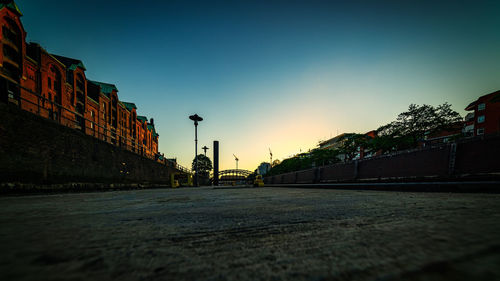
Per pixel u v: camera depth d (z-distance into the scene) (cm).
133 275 76
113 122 3888
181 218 221
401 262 83
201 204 395
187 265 88
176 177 3438
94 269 82
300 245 115
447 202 355
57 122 1184
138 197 684
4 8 1962
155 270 82
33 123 1025
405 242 112
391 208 279
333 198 507
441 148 1148
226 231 155
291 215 232
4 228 168
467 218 185
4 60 1962
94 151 1552
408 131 2853
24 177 964
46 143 1099
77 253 103
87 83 3369
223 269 83
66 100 2661
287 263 88
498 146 888
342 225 170
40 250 108
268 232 150
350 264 84
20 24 2094
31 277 71
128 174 2178
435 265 77
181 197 659
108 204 414
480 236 119
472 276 65
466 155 1009
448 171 1078
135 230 160
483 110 3722
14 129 929
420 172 1268
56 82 2548
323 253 100
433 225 156
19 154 949
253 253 104
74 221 205
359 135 3875
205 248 113
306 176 3189
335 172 2359
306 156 5509
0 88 902
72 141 1305
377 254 95
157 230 160
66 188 1209
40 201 525
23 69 2116
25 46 2166
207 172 9188
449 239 114
